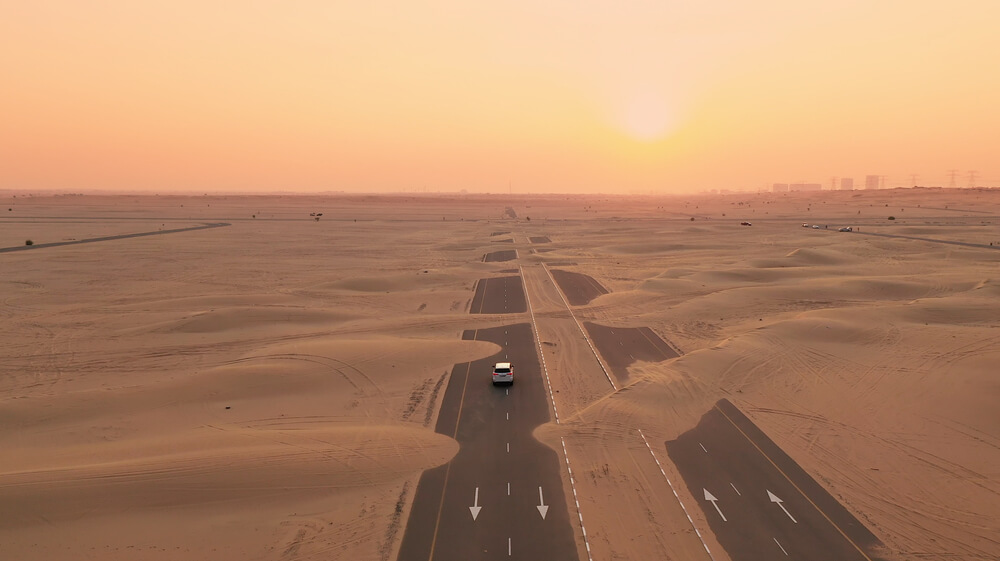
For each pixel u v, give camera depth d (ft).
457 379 156.76
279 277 324.80
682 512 92.43
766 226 645.10
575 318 228.84
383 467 106.11
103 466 102.06
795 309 234.17
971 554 82.02
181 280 313.32
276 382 149.69
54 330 209.97
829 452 112.78
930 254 384.27
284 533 87.15
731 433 120.98
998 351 159.84
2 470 104.06
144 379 159.63
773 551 82.69
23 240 489.67
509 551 82.53
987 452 111.75
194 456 106.52
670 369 159.53
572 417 130.11
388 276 313.12
